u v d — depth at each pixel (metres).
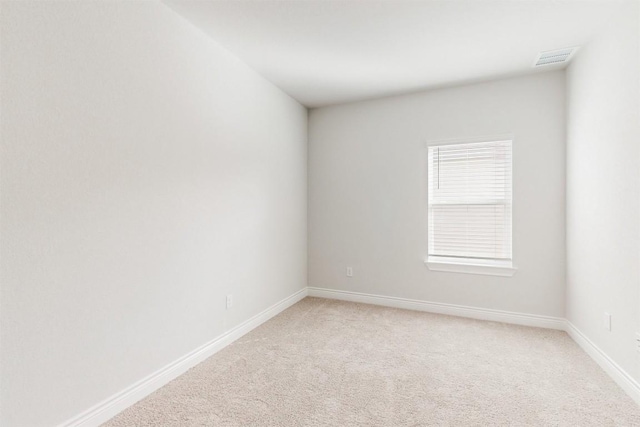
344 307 3.60
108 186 1.70
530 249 3.05
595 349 2.33
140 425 1.65
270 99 3.22
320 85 3.31
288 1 1.96
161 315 2.02
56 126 1.46
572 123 2.74
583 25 2.20
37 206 1.40
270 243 3.25
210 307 2.44
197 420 1.69
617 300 2.03
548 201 2.99
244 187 2.83
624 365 1.96
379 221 3.69
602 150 2.21
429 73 3.02
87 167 1.59
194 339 2.28
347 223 3.85
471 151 3.32
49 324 1.45
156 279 1.98
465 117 3.29
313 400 1.87
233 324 2.70
